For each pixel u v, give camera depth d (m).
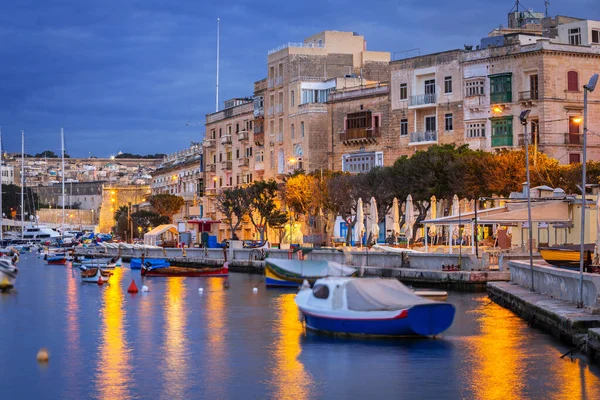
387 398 34.16
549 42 99.31
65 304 66.75
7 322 55.88
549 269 49.78
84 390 36.34
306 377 37.72
